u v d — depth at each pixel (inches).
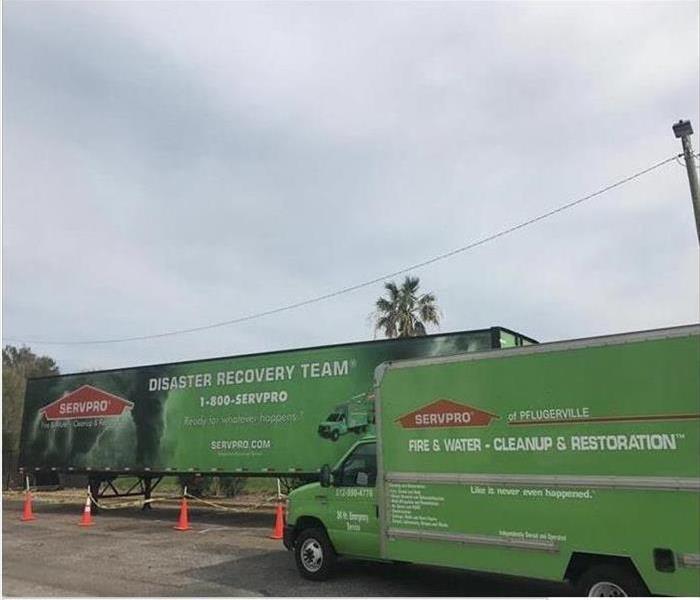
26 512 751.7
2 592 359.9
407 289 1594.5
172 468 761.0
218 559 460.4
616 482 264.1
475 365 315.6
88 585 377.4
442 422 324.5
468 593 342.3
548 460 284.8
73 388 892.0
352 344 651.5
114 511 847.7
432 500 323.6
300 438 665.6
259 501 909.2
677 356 255.0
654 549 251.8
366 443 375.9
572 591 340.8
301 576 386.3
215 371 745.0
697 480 244.5
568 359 284.4
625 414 265.1
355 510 362.9
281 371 692.1
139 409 810.2
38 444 917.2
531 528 287.1
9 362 2193.7
